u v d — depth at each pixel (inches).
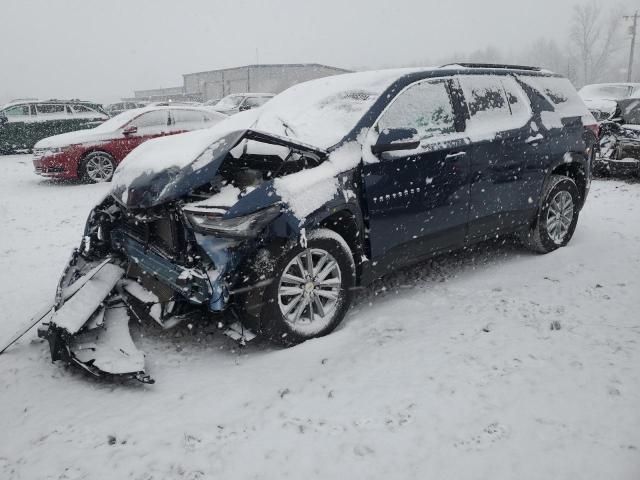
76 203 316.2
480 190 161.8
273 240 118.7
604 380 107.3
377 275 144.9
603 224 234.2
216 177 136.4
